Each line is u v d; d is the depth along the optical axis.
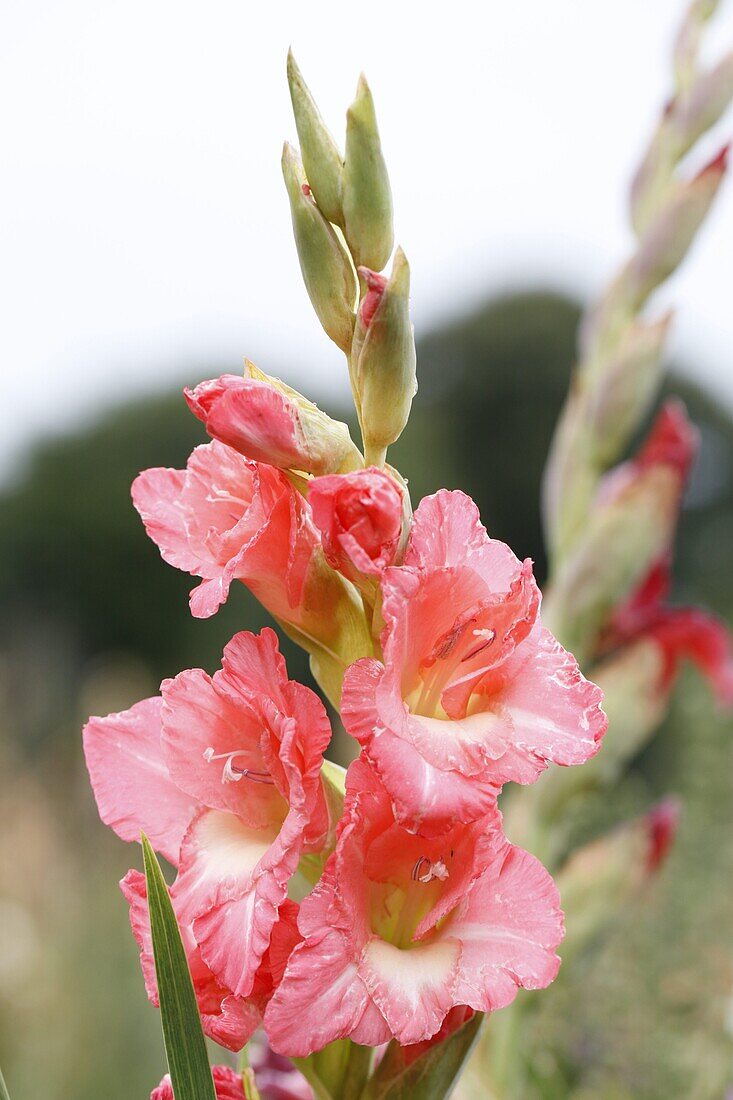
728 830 1.55
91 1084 2.32
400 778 0.78
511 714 0.81
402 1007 0.79
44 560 6.19
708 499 5.71
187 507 0.86
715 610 4.25
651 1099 1.32
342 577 0.85
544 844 1.37
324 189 0.86
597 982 1.35
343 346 0.87
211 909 0.80
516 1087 1.23
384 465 0.85
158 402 6.45
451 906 0.80
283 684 0.81
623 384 1.41
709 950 1.37
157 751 0.86
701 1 1.44
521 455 6.01
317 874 0.85
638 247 1.43
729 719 1.65
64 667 5.92
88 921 2.76
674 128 1.44
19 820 2.83
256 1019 0.81
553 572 1.46
